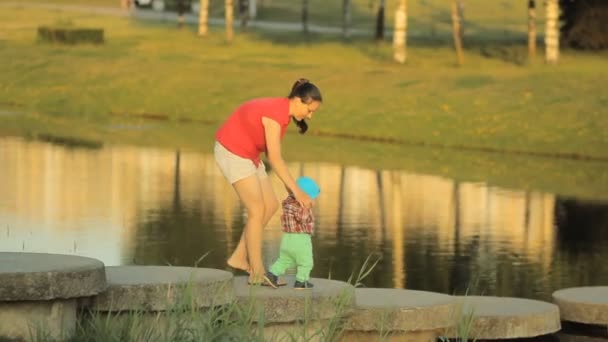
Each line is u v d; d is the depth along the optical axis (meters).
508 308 28.67
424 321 26.31
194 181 63.56
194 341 21.73
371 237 47.72
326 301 24.39
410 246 45.88
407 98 101.25
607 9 140.25
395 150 84.94
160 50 142.75
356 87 107.75
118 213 51.62
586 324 29.77
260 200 24.92
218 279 23.53
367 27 193.50
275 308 23.83
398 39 133.50
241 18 179.38
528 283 39.31
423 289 37.72
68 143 81.81
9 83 120.19
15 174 64.06
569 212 56.97
